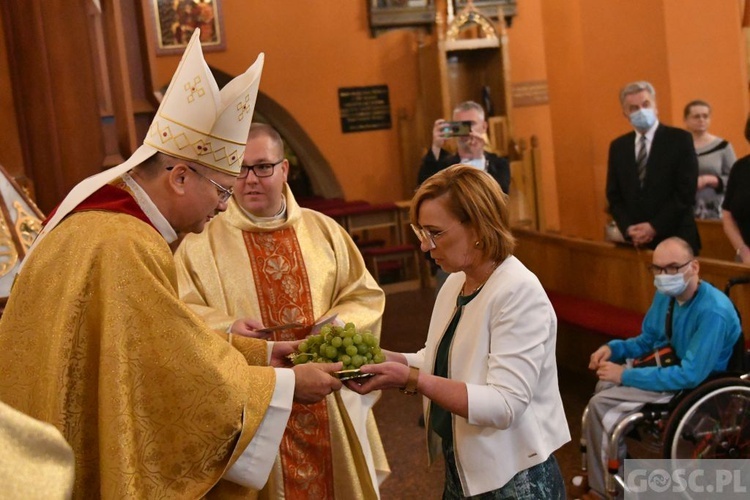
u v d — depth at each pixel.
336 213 9.24
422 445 4.62
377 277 9.02
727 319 3.41
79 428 1.87
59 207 2.02
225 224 2.89
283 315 2.87
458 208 2.12
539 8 10.58
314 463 2.78
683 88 7.96
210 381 1.92
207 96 2.01
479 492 2.10
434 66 9.95
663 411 3.50
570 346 5.59
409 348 6.60
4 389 1.88
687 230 5.01
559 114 9.99
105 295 1.86
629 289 5.11
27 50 4.11
